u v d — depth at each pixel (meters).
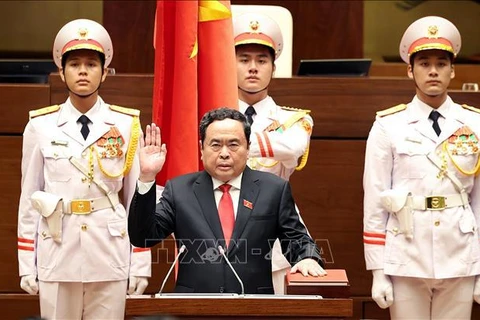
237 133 12.66
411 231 14.42
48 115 14.61
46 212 14.04
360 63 18.86
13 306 17.41
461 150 14.65
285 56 19.47
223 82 14.96
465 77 23.30
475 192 14.75
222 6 14.94
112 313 14.40
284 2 25.80
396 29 27.28
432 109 14.95
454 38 14.95
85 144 14.40
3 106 17.31
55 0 27.06
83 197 14.27
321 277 11.57
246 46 15.79
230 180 12.74
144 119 17.38
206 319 10.98
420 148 14.65
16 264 17.41
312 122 16.12
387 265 14.50
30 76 18.91
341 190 17.62
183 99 14.73
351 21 25.89
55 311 14.24
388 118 14.94
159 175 14.95
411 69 15.06
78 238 14.21
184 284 12.37
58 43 14.69
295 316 11.01
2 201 17.39
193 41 14.73
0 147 17.34
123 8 25.02
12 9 27.06
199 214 12.59
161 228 12.59
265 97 15.98
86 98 14.57
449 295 14.59
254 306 10.98
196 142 14.77
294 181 17.61
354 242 17.62
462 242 14.47
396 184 14.73
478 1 26.70
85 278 14.21
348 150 17.62
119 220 14.45
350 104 17.59
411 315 14.59
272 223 12.63
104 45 14.70
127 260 14.55
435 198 14.48
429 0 27.03
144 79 17.36
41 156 14.48
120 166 14.53
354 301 17.55
